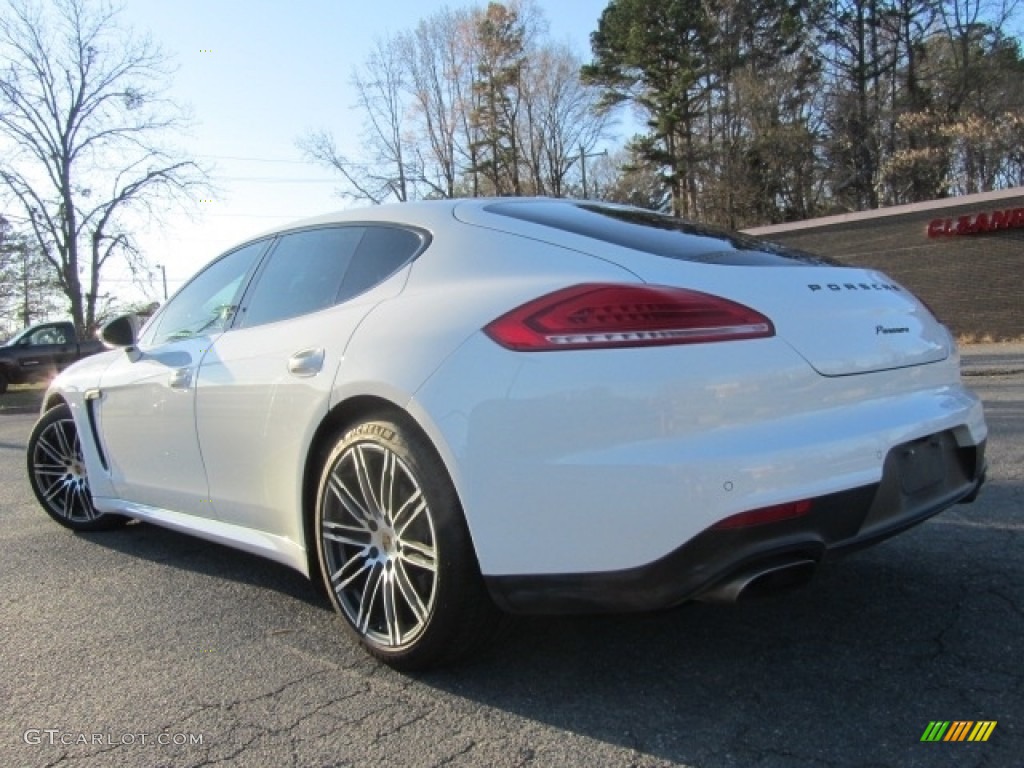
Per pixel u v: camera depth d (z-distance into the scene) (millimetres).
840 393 2506
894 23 40375
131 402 4035
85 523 4754
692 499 2232
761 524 2262
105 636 3215
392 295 2938
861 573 3514
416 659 2705
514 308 2496
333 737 2400
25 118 27609
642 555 2275
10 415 17156
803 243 23438
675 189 44062
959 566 3529
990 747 2197
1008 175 31984
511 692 2623
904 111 36906
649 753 2244
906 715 2371
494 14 48156
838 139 38969
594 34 45375
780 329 2436
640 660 2809
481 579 2557
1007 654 2711
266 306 3516
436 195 48781
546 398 2344
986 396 9156
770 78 40969
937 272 21375
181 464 3730
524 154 51125
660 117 42969
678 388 2277
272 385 3141
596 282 2480
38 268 38719
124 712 2594
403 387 2584
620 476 2268
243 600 3570
